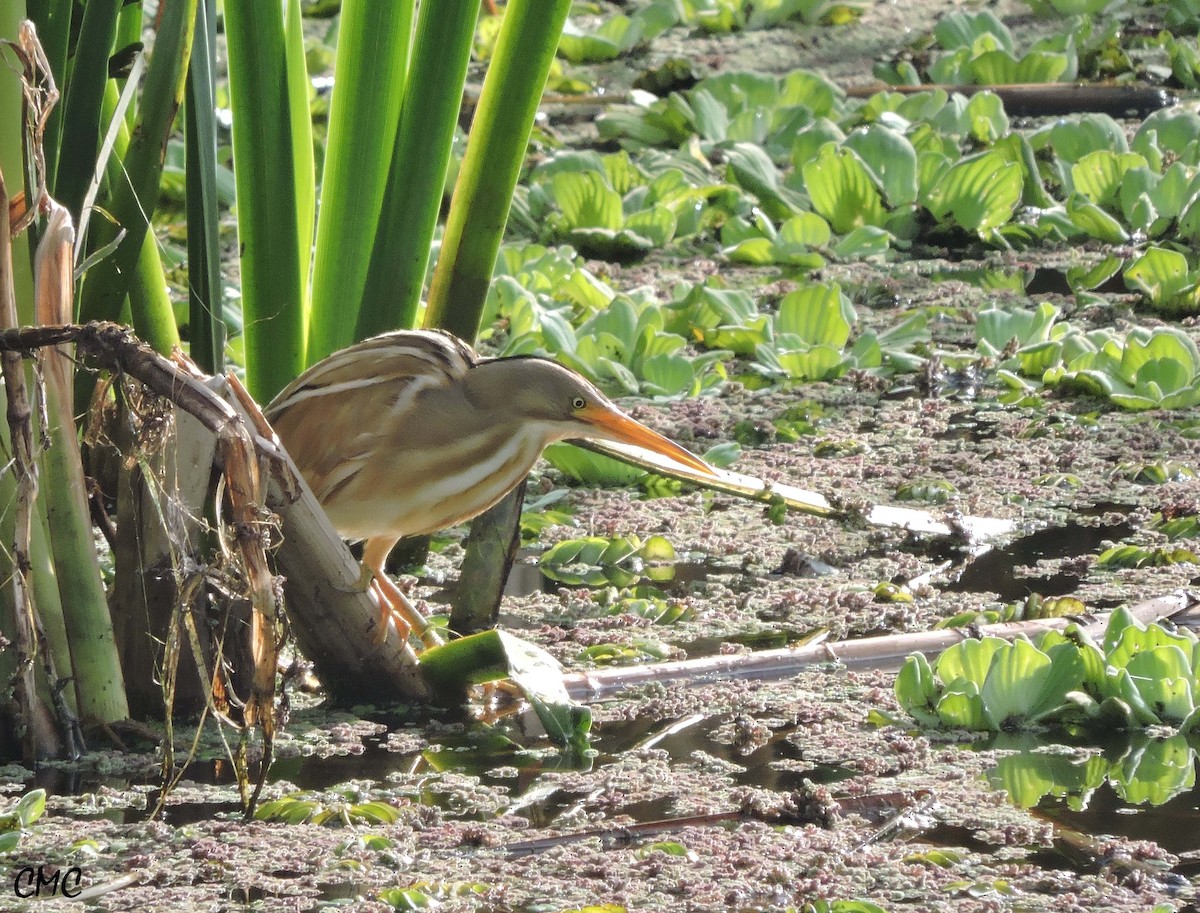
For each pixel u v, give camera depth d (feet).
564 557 32.30
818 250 55.57
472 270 29.58
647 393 42.39
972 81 72.33
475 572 28.30
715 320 47.47
